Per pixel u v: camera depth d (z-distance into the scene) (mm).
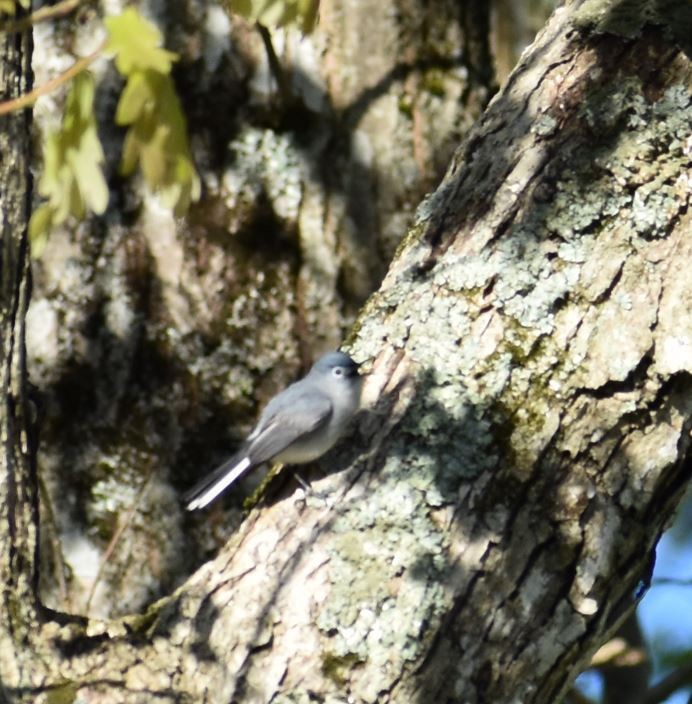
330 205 9547
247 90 9570
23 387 6652
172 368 9195
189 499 7652
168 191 5203
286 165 9539
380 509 6664
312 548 6641
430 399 6887
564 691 6676
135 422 9109
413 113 9805
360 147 9672
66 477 9000
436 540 6547
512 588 6504
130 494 9023
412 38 9898
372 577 6500
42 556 8898
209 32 9547
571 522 6621
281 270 9414
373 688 6324
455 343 7012
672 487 6867
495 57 10125
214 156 9484
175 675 6406
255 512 6969
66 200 5312
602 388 6781
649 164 7145
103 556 8906
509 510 6609
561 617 6535
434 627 6410
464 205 7375
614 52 7438
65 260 9250
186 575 8938
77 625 6539
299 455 6871
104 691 6328
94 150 5309
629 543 6707
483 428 6738
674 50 7387
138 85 5043
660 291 6922
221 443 9133
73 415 9086
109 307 9234
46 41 9406
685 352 6793
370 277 9523
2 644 6348
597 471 6723
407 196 9672
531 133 7367
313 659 6383
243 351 9266
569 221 7074
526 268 7023
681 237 7027
